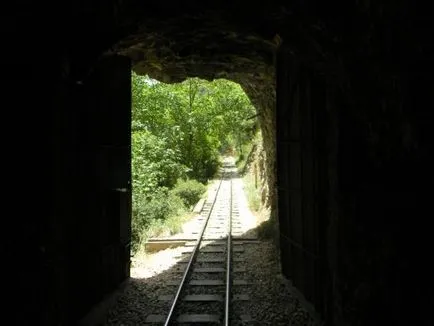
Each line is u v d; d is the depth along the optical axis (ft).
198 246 39.96
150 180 56.44
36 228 16.14
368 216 17.13
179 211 56.59
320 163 21.94
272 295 27.43
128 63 28.58
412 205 13.73
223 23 24.23
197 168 103.55
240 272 32.60
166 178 72.64
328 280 21.17
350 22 15.47
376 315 16.28
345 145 18.80
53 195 17.20
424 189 13.02
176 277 31.45
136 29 22.80
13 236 14.65
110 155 25.63
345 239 18.97
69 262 19.15
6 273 14.19
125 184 28.66
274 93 39.81
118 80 26.94
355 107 17.43
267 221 46.32
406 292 14.14
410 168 13.83
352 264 18.39
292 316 23.94
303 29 18.57
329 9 15.92
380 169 15.99
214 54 32.58
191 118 98.84
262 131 52.11
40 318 16.28
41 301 16.40
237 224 52.37
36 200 16.16
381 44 13.93
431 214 12.71
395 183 14.85
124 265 28.66
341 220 19.15
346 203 18.83
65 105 18.29
